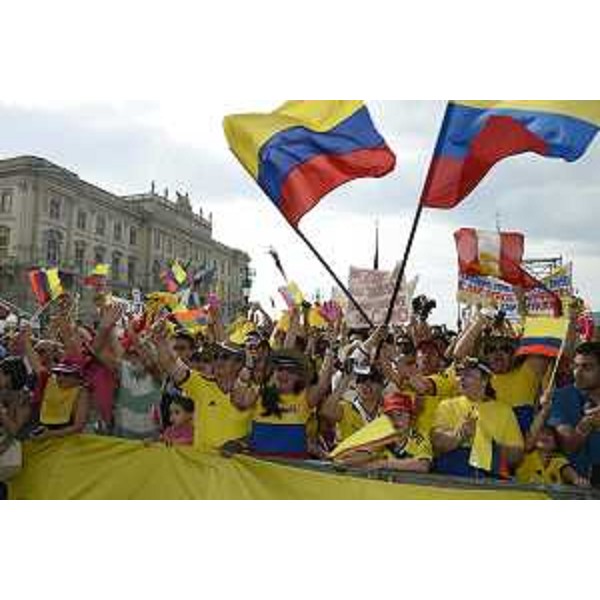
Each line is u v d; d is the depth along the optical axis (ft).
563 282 24.94
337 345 23.11
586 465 13.26
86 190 238.89
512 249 21.15
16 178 217.56
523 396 14.98
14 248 214.28
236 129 16.24
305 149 16.28
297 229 15.64
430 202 14.76
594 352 12.89
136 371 17.58
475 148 14.70
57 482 15.49
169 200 285.43
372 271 28.25
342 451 13.64
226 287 317.83
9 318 30.91
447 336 23.22
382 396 16.16
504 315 21.75
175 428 16.31
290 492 13.57
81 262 235.61
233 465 14.17
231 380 15.56
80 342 18.33
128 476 14.97
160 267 274.77
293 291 26.99
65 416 16.12
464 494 12.55
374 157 16.49
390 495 12.89
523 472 13.37
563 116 14.55
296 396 14.83
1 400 15.94
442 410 14.02
